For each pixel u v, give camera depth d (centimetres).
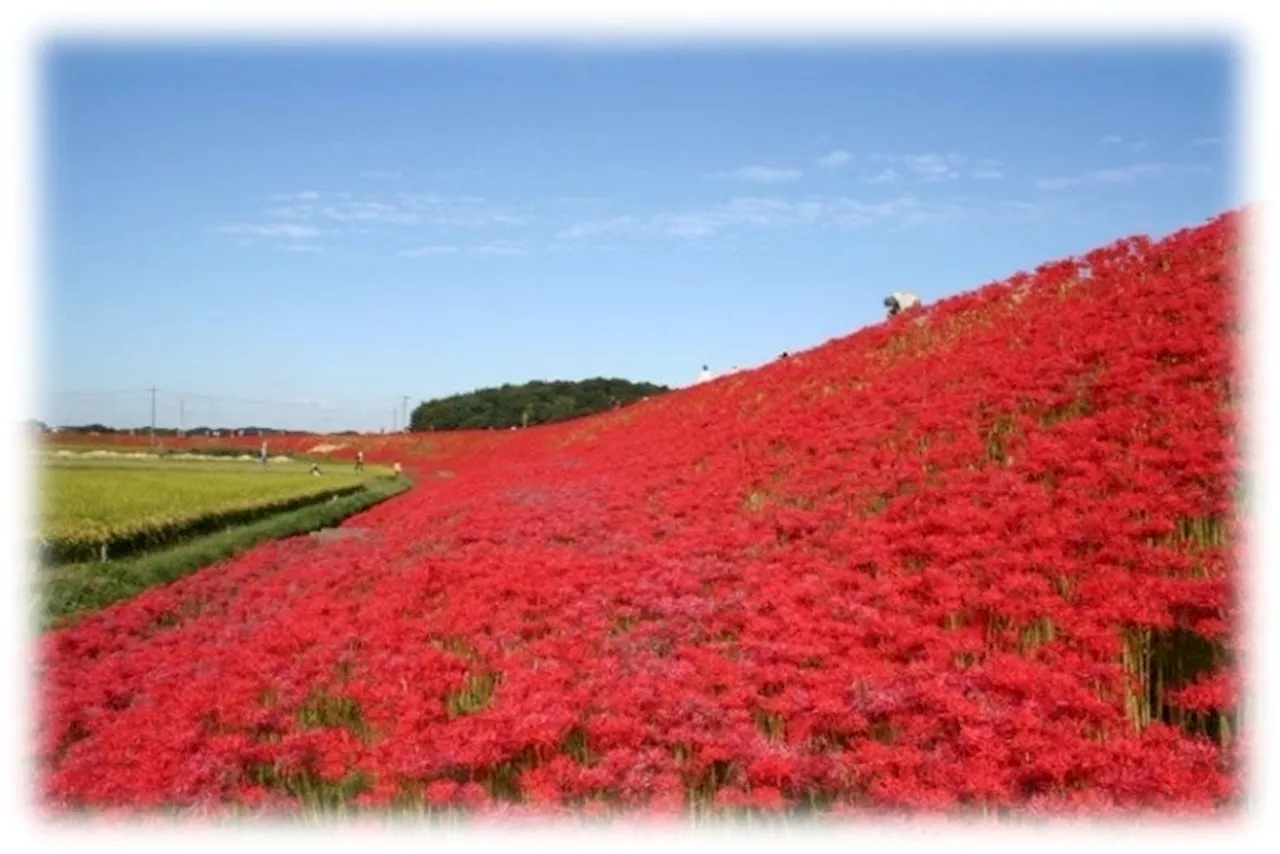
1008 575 944
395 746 736
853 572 1087
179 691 974
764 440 2041
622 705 751
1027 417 1426
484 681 916
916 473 1379
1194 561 882
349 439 10506
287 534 2767
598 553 1398
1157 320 1544
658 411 3872
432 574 1324
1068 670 768
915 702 720
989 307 2289
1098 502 1073
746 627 966
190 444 10362
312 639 1095
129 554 2269
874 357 2398
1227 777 599
